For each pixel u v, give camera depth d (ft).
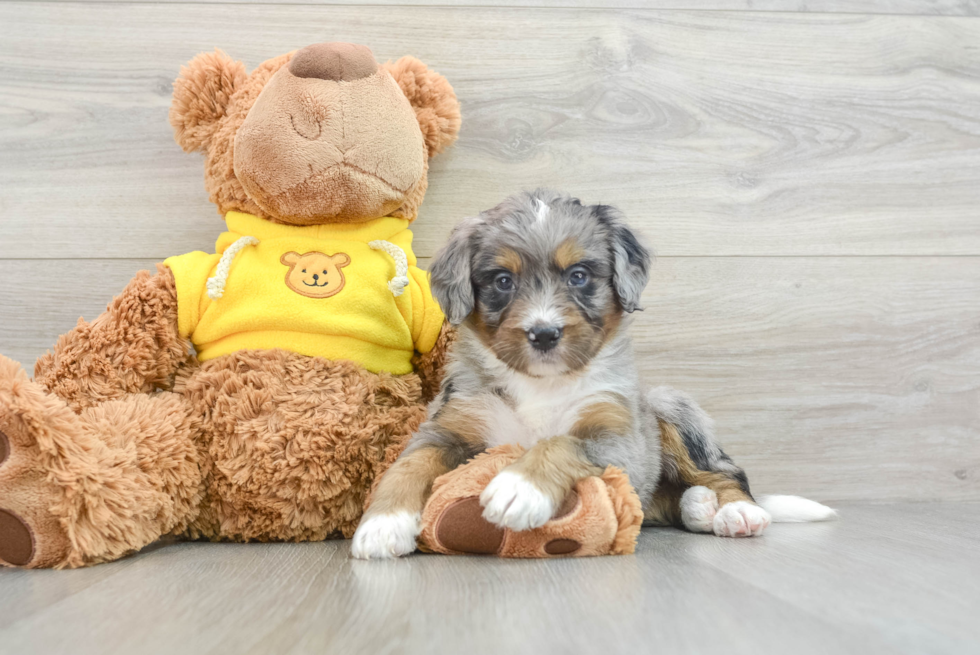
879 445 2.89
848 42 2.92
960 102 2.93
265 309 2.36
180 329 2.39
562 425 2.27
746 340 2.88
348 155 2.32
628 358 2.38
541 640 1.51
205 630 1.56
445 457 2.23
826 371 2.89
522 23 2.84
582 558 2.01
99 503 2.02
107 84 2.76
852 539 2.24
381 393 2.40
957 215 2.93
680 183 2.88
